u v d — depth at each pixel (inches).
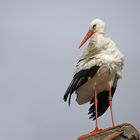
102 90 558.6
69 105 555.2
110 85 546.6
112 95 567.5
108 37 551.8
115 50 538.6
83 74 542.9
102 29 585.3
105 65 532.7
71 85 553.6
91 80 547.5
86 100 574.2
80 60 552.4
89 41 567.5
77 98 573.3
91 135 447.5
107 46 539.5
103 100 569.3
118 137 431.2
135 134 430.6
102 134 441.4
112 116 534.3
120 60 536.4
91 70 538.3
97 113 564.7
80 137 454.0
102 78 542.9
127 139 430.3
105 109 570.6
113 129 436.8
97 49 540.4
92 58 540.7
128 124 432.8
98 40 542.6
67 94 557.6
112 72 538.9
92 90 555.8
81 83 548.4
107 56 531.8
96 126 523.5
